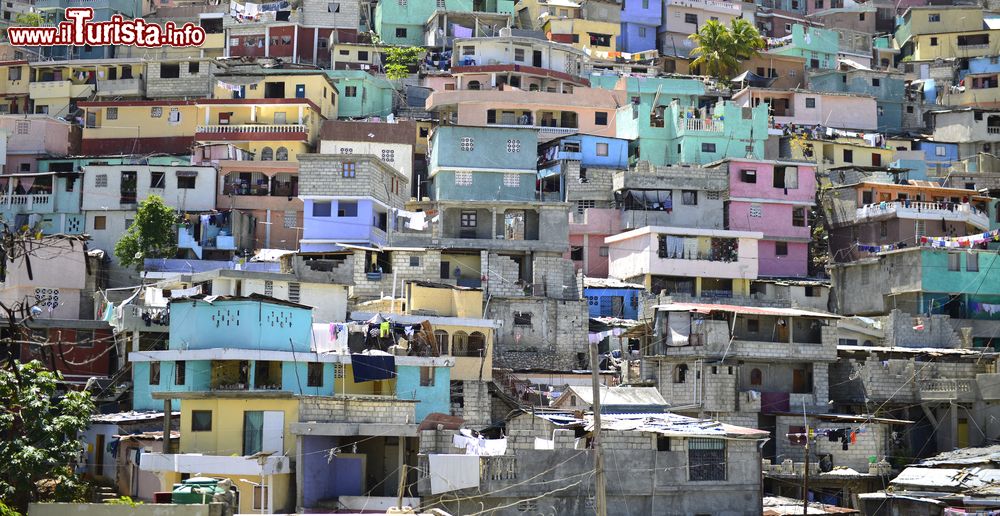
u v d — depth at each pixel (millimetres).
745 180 174000
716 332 122062
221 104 183750
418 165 187750
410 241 152000
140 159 177500
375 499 90188
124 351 117438
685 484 95562
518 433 98438
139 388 106250
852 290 157250
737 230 170625
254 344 97250
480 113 192375
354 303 129500
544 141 185500
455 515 89688
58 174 165750
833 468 118000
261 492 87750
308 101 182125
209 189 167375
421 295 118875
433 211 158875
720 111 188875
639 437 95812
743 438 97250
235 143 177750
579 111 194125
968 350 134250
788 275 173125
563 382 128250
